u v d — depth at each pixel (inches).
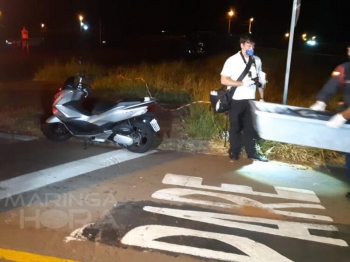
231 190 219.0
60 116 269.6
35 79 552.1
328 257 159.2
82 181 219.9
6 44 1061.1
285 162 270.1
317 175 250.4
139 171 238.8
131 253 153.6
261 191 220.5
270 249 161.9
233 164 260.1
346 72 200.2
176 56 986.1
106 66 660.7
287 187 228.7
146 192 209.5
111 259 149.1
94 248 155.6
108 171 236.5
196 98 393.4
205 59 830.5
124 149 277.7
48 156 257.6
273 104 197.9
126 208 189.9
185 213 188.2
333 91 205.2
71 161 250.5
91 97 409.7
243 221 183.9
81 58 797.9
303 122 167.8
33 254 150.0
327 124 165.2
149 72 533.3
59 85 504.4
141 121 266.5
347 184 238.1
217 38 1112.8
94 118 266.5
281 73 670.5
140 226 173.6
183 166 251.0
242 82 242.7
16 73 636.7
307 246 166.2
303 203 208.5
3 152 262.4
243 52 244.7
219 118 322.3
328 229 181.9
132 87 459.5
